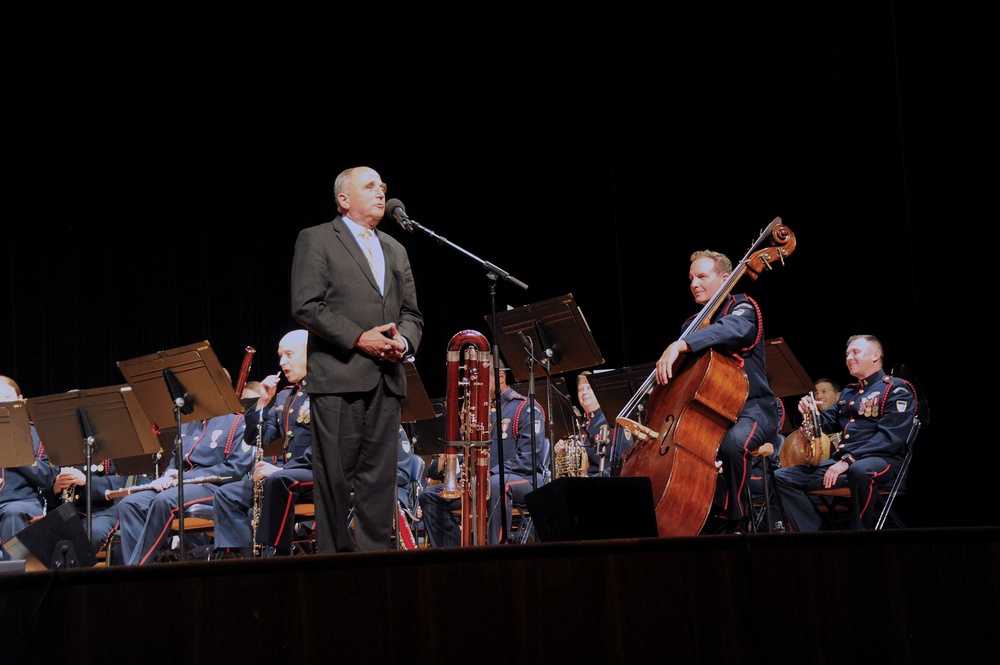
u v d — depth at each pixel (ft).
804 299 25.81
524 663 9.95
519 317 17.34
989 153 19.04
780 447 22.63
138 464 19.75
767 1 26.25
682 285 29.14
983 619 12.19
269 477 17.34
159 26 29.45
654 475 13.94
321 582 9.30
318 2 30.17
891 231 22.15
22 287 29.25
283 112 31.35
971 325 19.12
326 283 12.92
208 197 31.40
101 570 8.61
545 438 21.98
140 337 30.19
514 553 10.05
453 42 30.89
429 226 33.04
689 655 10.66
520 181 33.24
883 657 11.55
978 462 18.86
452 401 15.20
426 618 9.64
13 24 28.37
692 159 28.96
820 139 25.05
